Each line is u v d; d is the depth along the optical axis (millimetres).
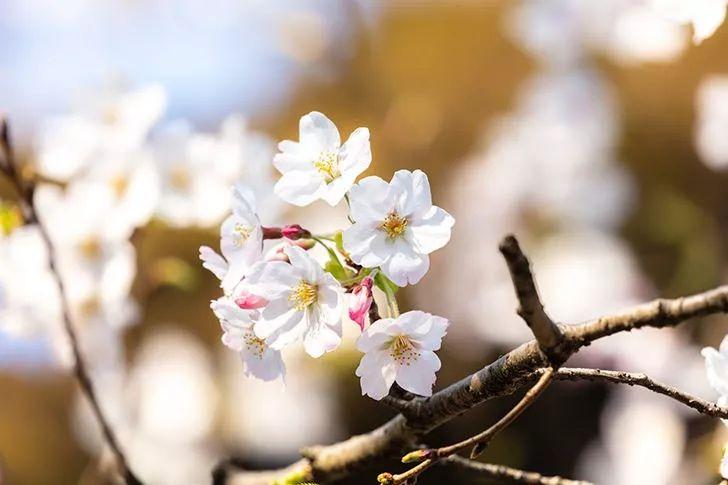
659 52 1455
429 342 841
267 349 867
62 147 1126
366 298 849
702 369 1396
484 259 1606
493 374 856
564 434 1475
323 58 2020
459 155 1814
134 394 1508
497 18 1888
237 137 1136
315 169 855
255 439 1544
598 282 1508
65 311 1024
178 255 1408
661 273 1544
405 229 843
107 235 1119
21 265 1129
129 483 1013
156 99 1129
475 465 937
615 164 1624
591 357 1453
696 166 1598
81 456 1725
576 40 1666
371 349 843
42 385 1766
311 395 1540
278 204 1135
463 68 1887
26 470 1710
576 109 1652
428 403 889
